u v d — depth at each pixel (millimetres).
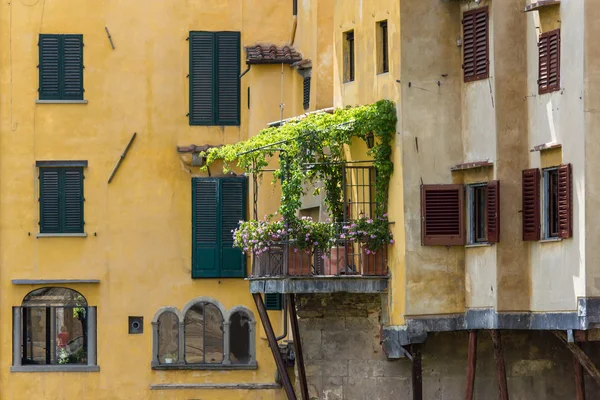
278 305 52062
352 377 42156
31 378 52531
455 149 40312
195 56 52844
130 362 52594
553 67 37469
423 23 40438
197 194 52750
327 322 42344
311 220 42406
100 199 52688
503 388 39281
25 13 52750
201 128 52781
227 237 52750
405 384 41906
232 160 49344
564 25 36969
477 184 39719
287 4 52688
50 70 52688
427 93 40406
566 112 36875
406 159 40312
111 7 52844
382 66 41875
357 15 43094
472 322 39719
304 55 50719
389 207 41125
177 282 52750
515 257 38625
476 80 39625
